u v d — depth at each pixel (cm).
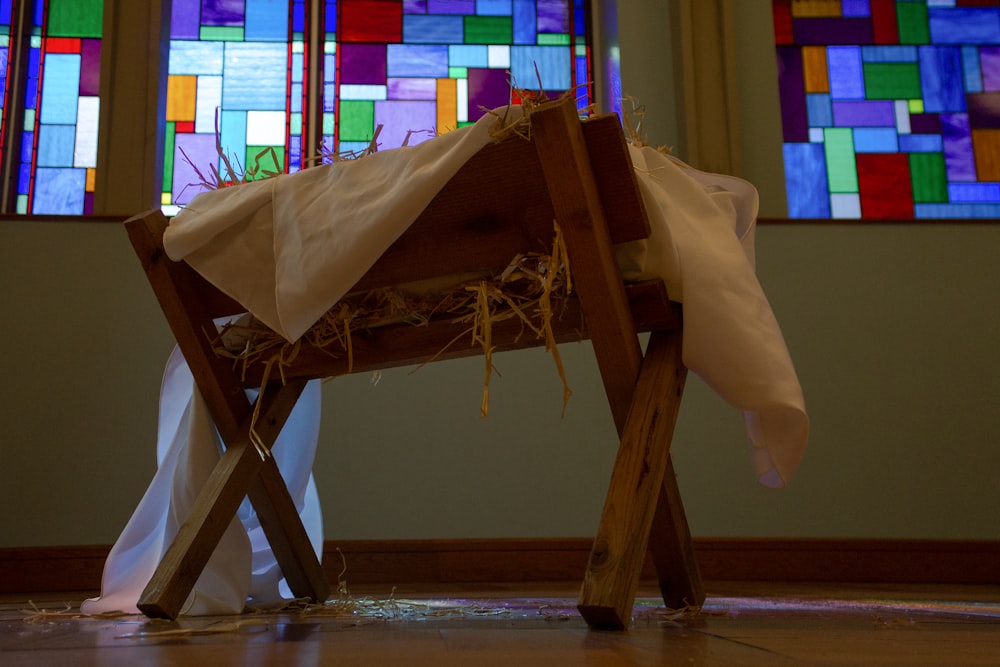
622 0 372
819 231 326
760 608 149
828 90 385
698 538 296
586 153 111
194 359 142
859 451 309
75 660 77
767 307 122
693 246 122
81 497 289
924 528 304
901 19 396
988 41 396
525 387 308
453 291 131
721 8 370
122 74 352
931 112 386
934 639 94
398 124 380
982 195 378
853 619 125
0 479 287
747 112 369
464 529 297
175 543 130
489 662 73
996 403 316
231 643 93
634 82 365
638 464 110
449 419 304
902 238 327
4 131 362
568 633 100
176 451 155
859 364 316
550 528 299
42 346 298
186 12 382
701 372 121
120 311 304
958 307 323
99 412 295
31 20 376
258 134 372
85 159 364
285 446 172
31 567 277
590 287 114
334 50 385
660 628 107
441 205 121
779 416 118
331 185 128
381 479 298
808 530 302
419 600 172
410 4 394
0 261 302
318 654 81
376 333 138
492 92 388
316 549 181
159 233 138
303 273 124
